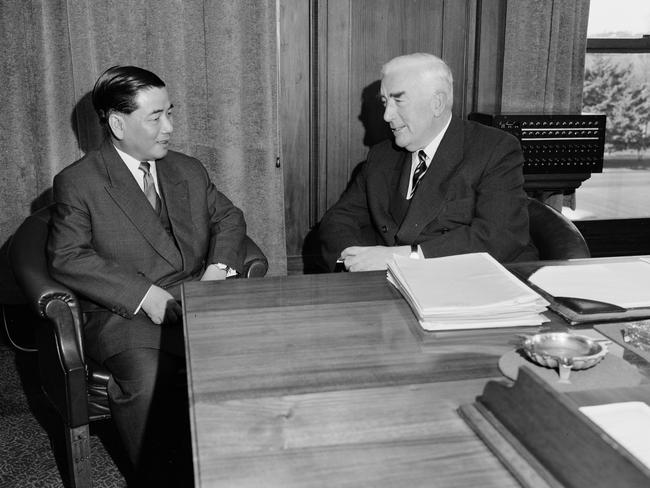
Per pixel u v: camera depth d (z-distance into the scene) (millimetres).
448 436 1122
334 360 1402
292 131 3764
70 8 3207
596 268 1911
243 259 2584
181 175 2531
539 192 3865
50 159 3312
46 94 3240
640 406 1152
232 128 3525
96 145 3348
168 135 2400
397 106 2557
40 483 2264
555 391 1040
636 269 1898
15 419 2656
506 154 2561
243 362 1395
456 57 3814
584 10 3797
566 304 1632
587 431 949
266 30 3447
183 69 3408
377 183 2736
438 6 3730
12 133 3271
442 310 1564
